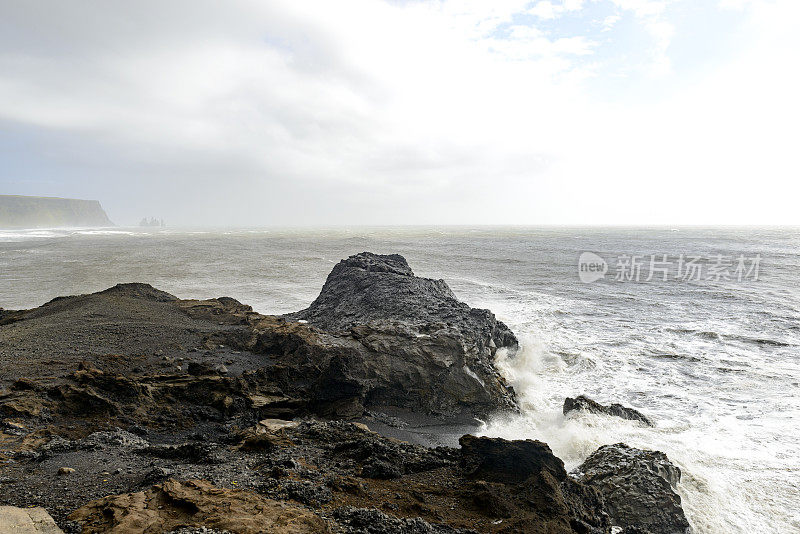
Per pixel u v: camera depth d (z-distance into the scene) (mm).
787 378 21031
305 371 17875
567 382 21422
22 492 8320
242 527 6633
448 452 11344
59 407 13531
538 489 9445
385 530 7438
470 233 195625
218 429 14344
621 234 172000
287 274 57500
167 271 60719
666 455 12906
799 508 11828
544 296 41594
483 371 19984
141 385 15133
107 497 7719
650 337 28016
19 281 51625
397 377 18656
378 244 117500
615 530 10242
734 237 142000
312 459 10727
